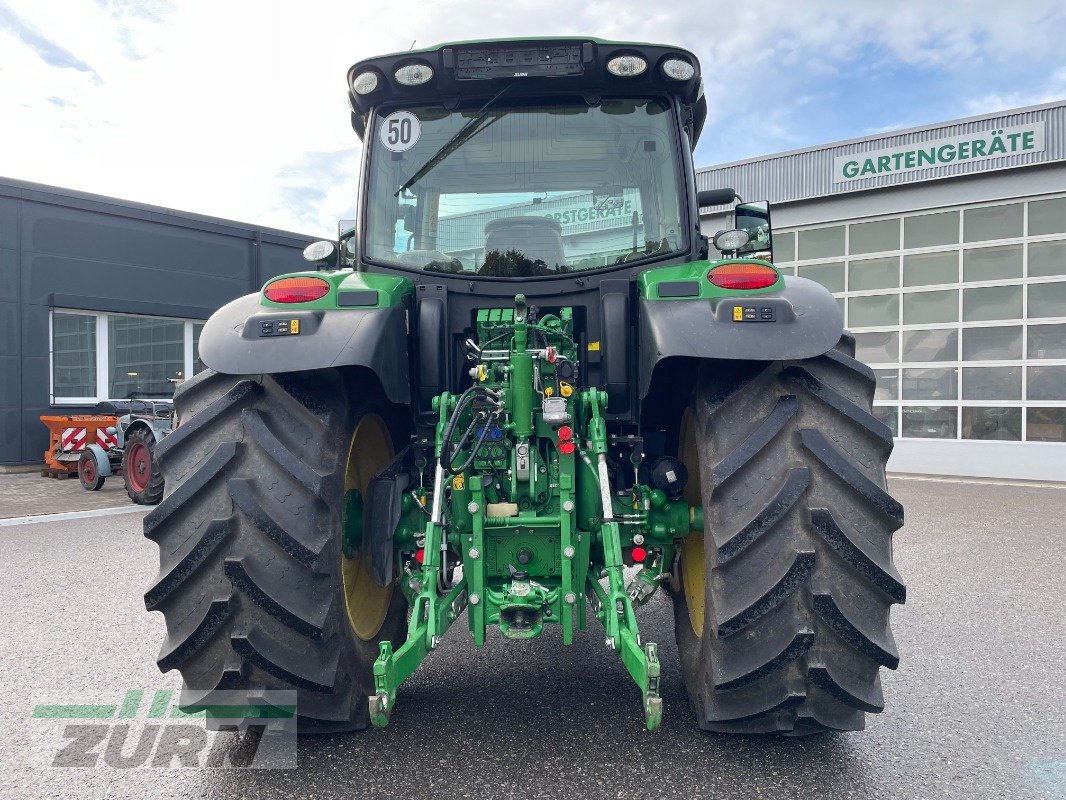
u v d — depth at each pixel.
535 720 2.75
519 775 2.32
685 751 2.48
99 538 6.94
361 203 3.09
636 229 3.02
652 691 1.99
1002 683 3.15
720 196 3.64
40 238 13.41
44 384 13.45
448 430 2.46
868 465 2.18
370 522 2.65
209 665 2.22
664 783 2.26
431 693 3.04
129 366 14.85
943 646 3.63
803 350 2.20
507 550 2.55
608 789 2.23
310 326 2.31
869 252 13.54
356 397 2.54
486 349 2.83
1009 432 12.21
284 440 2.28
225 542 2.17
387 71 2.99
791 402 2.24
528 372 2.57
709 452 2.29
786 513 2.11
